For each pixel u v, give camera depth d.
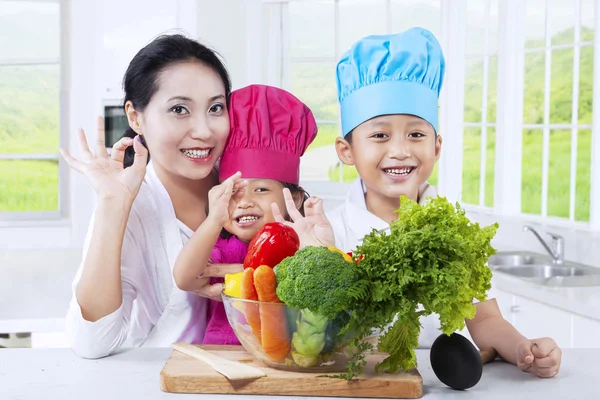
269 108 1.60
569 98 8.33
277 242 1.14
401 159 1.60
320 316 1.07
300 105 1.63
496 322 1.41
